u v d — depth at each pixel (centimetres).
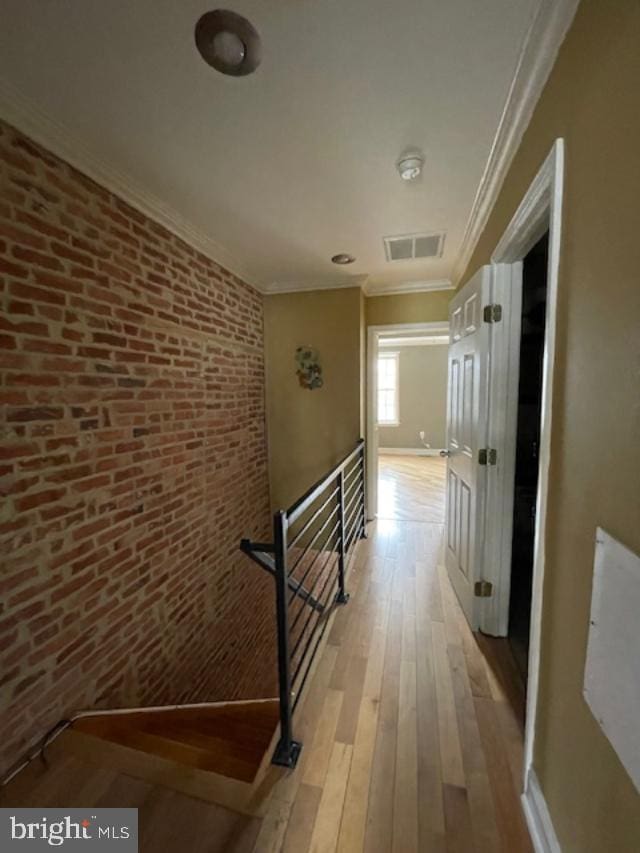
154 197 192
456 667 178
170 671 215
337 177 176
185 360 233
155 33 104
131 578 187
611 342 73
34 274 139
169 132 144
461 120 139
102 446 170
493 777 126
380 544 328
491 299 186
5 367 130
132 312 188
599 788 76
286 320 346
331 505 342
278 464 361
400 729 145
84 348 160
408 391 740
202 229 230
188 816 113
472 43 107
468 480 212
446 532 273
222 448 279
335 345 338
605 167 75
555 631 101
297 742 139
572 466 91
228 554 285
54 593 147
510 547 195
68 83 121
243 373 312
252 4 97
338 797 119
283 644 129
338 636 202
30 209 137
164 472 213
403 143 152
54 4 97
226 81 120
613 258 72
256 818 112
